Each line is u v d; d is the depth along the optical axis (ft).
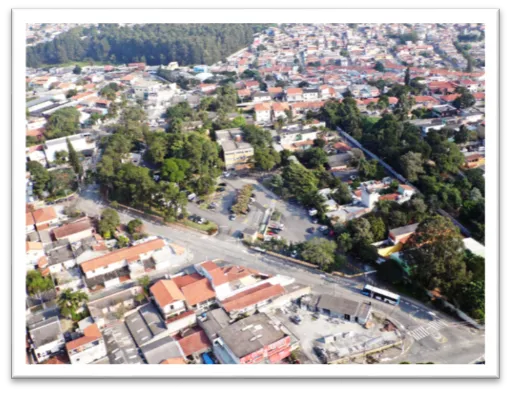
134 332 240.73
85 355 221.25
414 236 270.26
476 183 363.97
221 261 304.30
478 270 252.83
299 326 247.09
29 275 266.77
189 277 276.00
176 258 305.73
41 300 260.62
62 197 389.19
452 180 377.09
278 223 345.10
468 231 316.60
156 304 261.03
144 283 272.51
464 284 246.47
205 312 255.91
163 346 228.63
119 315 250.98
